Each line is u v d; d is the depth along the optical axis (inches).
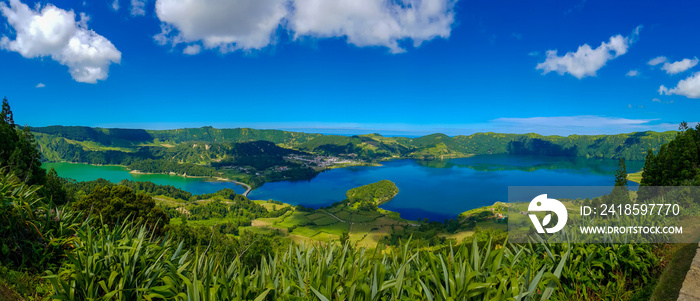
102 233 151.5
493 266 100.0
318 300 99.2
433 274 99.5
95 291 118.3
